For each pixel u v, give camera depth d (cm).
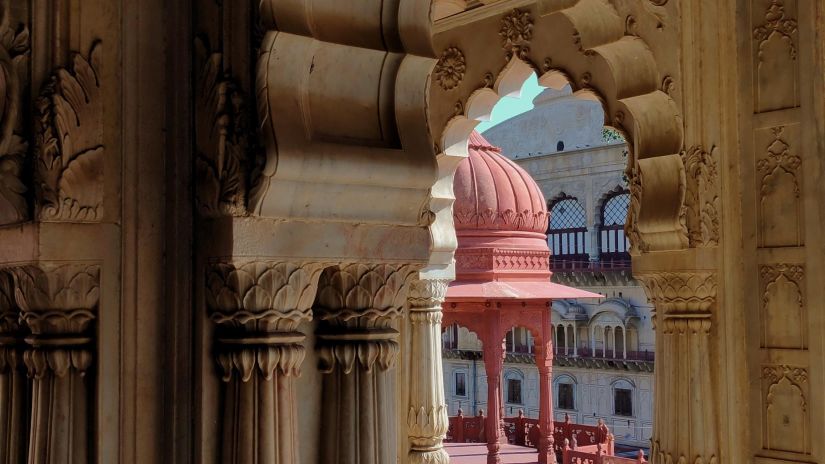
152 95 182
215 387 179
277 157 167
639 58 462
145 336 180
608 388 2786
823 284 431
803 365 437
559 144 3105
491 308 1138
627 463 1151
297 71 175
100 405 174
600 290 2886
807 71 441
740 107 463
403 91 191
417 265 197
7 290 187
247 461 174
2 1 176
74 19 175
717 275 456
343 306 193
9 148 171
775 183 451
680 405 456
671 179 461
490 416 1137
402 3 191
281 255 175
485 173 1186
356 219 183
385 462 197
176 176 181
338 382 195
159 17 183
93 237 175
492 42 605
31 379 182
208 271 178
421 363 639
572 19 473
